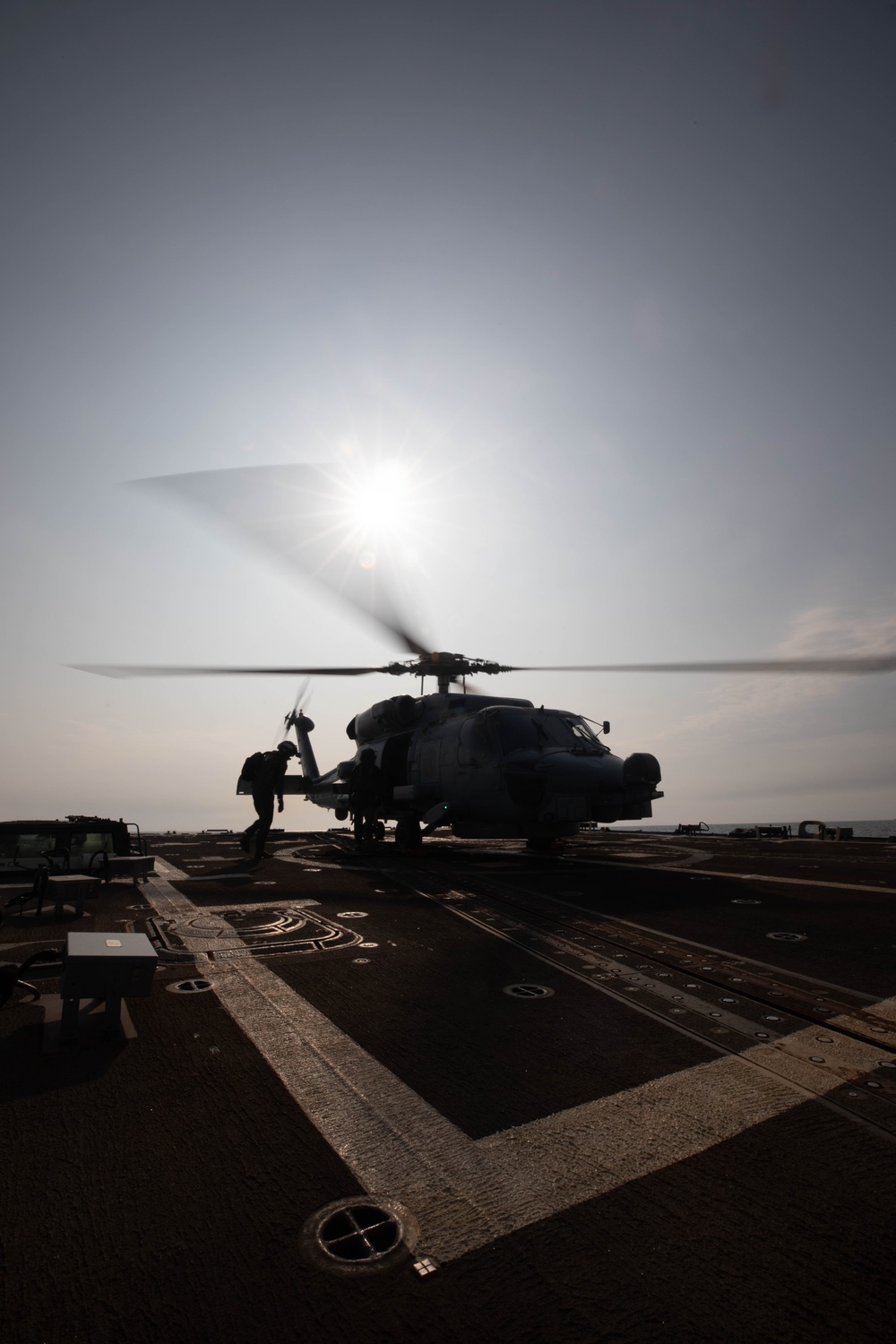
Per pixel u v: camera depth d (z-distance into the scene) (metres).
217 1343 2.03
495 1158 3.00
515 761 14.31
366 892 10.10
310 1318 2.12
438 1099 3.54
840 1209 2.64
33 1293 2.22
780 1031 4.44
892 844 19.34
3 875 11.16
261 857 14.76
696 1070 3.87
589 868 13.28
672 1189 2.77
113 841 11.65
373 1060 4.03
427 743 16.78
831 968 5.85
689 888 10.34
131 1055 4.08
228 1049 4.18
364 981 5.55
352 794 17.67
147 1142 3.13
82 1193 2.75
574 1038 4.35
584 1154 3.03
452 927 7.54
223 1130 3.25
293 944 6.76
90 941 4.49
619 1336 2.04
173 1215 2.62
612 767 14.25
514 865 14.03
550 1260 2.38
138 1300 2.20
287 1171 2.91
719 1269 2.33
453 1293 2.23
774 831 23.08
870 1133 3.19
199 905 8.90
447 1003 5.02
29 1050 4.16
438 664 17.94
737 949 6.51
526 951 6.50
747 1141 3.13
